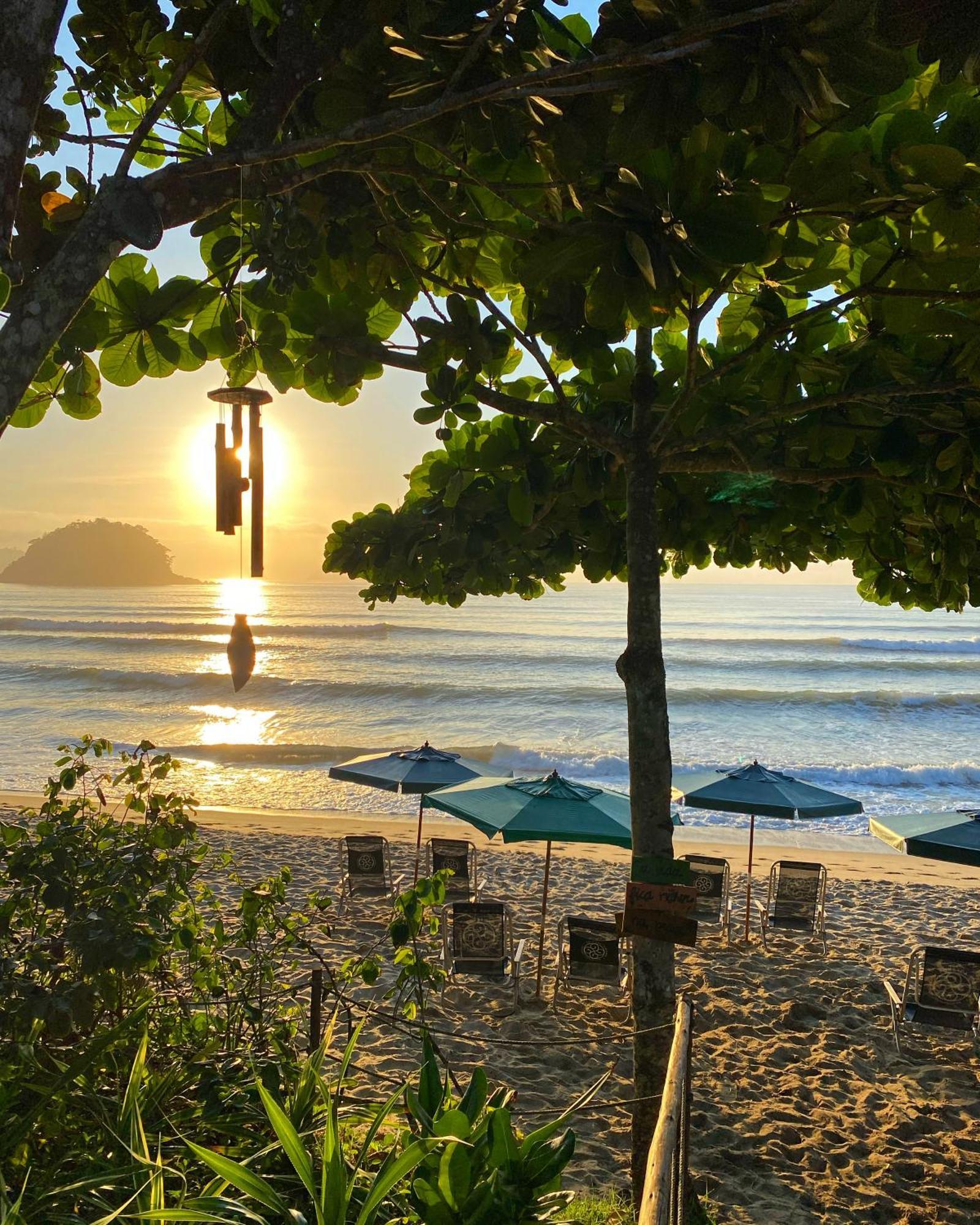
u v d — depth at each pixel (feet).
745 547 22.68
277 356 14.80
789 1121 22.86
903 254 12.85
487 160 13.25
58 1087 11.11
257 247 12.34
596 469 18.92
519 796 29.48
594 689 129.08
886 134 11.55
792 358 15.67
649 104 9.65
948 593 19.85
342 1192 9.30
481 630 234.17
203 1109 12.44
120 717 112.27
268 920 16.08
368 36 10.31
